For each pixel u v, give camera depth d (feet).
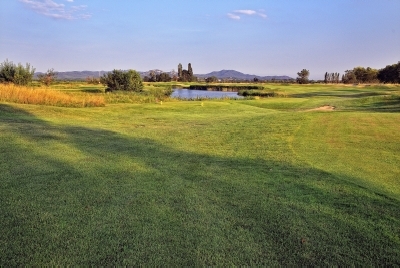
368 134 32.63
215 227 12.62
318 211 14.16
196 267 10.02
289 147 27.48
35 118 42.93
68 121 42.86
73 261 10.15
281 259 10.52
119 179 18.33
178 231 12.25
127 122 46.32
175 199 15.44
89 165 20.98
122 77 126.11
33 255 10.40
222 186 17.39
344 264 10.30
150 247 11.07
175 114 61.67
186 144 29.30
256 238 11.82
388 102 82.64
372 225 12.87
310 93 155.43
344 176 19.07
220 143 29.89
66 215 13.39
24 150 24.08
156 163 22.08
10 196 15.25
